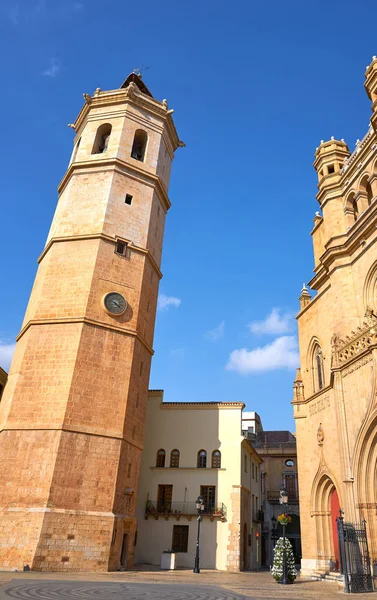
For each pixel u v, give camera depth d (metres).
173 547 34.97
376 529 20.16
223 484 36.47
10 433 25.16
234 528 34.91
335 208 30.22
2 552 22.11
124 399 27.50
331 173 31.69
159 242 35.94
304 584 21.48
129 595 13.47
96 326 28.11
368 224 25.19
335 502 25.77
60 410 25.28
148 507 36.31
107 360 27.77
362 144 28.11
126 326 29.38
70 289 29.05
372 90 28.41
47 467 23.83
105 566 23.31
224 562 33.94
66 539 22.72
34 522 22.47
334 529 25.47
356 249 26.58
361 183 28.31
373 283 24.75
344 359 24.09
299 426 29.67
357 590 17.25
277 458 59.91
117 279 30.27
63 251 30.62
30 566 21.42
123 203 32.88
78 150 35.47
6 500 23.50
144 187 34.66
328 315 28.36
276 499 57.41
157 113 38.19
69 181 34.44
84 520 23.55
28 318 29.98
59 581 17.03
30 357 27.20
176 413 39.59
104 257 30.27
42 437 24.69
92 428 25.70
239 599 13.73
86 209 32.19
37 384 26.31
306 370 30.55
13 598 11.72
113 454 25.84
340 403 23.66
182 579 22.06
